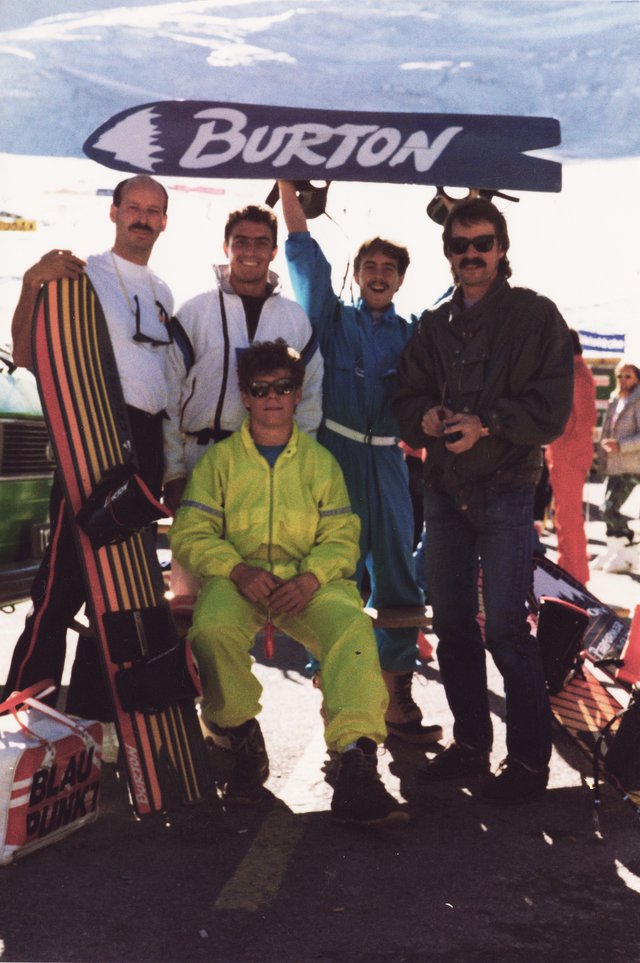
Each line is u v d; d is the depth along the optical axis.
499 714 5.33
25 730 3.56
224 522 4.20
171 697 3.66
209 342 4.38
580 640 4.36
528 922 3.09
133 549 3.90
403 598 4.82
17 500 5.12
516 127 4.20
